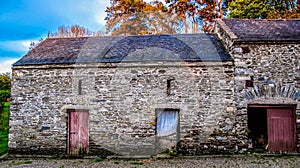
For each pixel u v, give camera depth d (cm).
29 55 1116
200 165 804
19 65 1016
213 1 2130
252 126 1062
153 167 795
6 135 1314
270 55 941
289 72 931
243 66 942
